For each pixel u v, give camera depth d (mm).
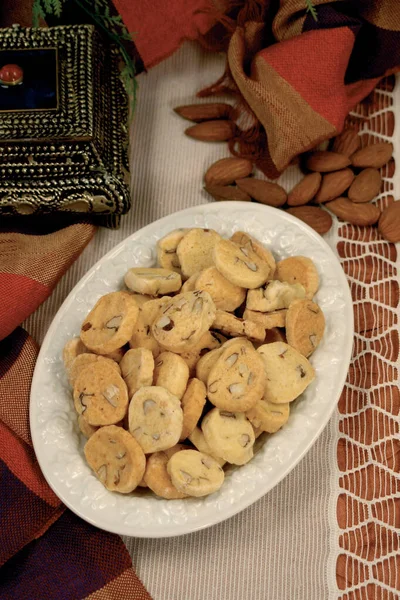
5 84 489
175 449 466
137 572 484
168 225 505
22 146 490
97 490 463
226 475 465
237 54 523
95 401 465
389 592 480
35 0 497
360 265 527
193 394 461
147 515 458
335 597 480
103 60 514
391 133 550
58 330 490
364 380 508
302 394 476
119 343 470
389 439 500
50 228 527
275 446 464
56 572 479
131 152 551
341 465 496
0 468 486
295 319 474
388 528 488
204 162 550
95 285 497
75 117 487
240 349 465
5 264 502
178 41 540
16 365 495
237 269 478
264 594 481
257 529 488
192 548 487
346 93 543
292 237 500
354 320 518
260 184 531
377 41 527
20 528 481
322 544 487
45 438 474
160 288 486
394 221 523
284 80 515
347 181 530
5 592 478
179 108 550
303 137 522
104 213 511
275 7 529
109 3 520
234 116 548
